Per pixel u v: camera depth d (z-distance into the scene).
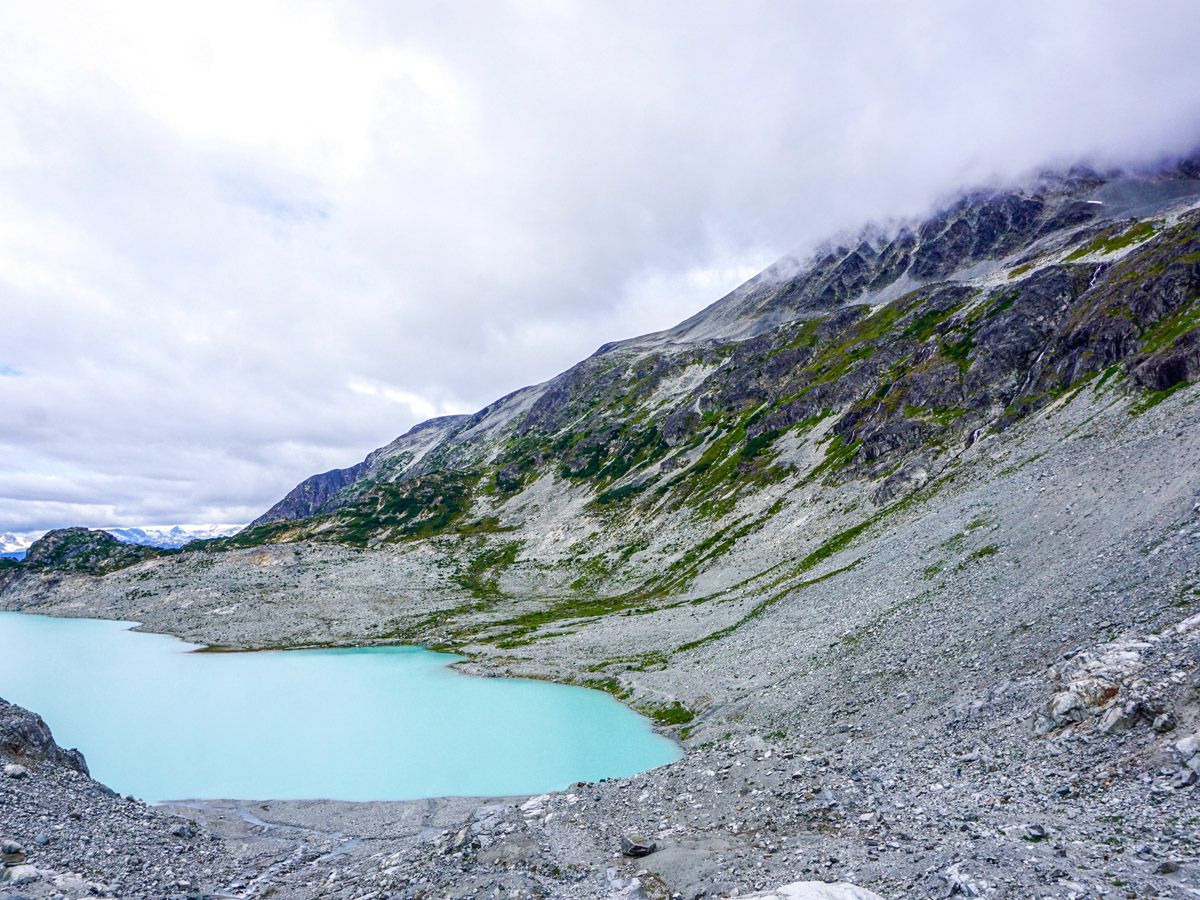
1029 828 17.16
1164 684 23.03
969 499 75.88
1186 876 13.38
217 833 37.19
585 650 88.31
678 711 58.25
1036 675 30.78
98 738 62.81
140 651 116.50
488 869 20.97
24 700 78.75
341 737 61.47
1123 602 33.47
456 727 63.19
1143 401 76.94
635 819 24.48
